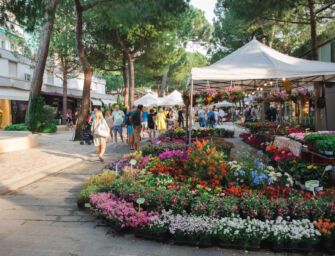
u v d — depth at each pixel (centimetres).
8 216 416
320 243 315
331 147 481
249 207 347
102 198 407
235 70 684
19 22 915
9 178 618
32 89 1634
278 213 341
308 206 340
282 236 306
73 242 331
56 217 411
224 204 351
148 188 408
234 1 1227
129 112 1090
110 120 1249
